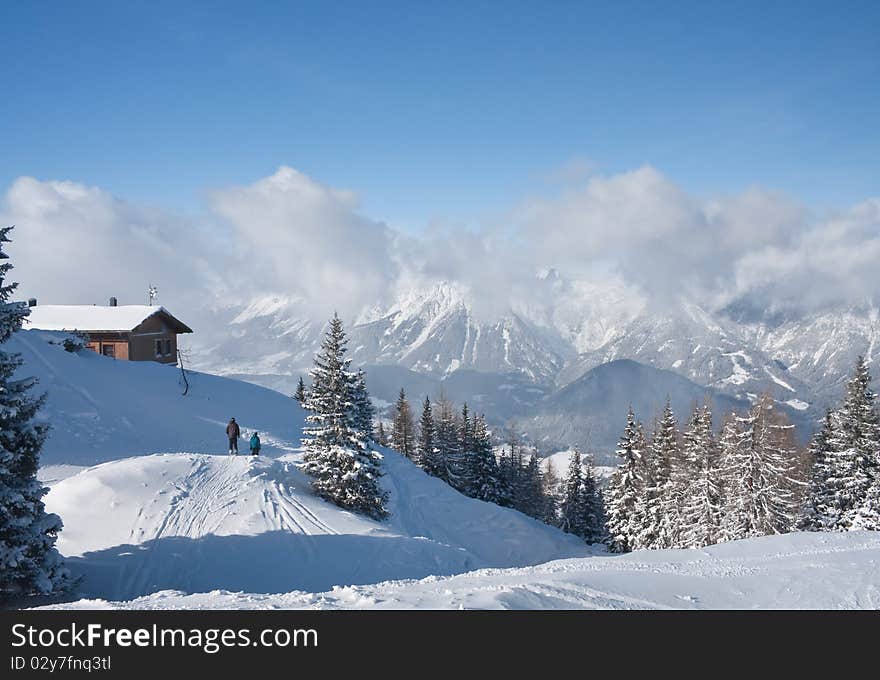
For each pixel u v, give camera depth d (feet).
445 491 134.62
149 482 81.05
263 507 80.38
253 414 136.87
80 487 77.20
